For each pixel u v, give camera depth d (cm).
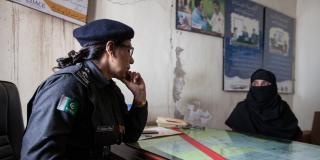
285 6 335
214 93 249
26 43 147
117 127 111
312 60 337
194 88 231
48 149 80
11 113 105
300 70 350
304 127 344
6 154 98
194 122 232
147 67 199
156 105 205
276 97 188
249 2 280
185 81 224
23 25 146
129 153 118
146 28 198
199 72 235
